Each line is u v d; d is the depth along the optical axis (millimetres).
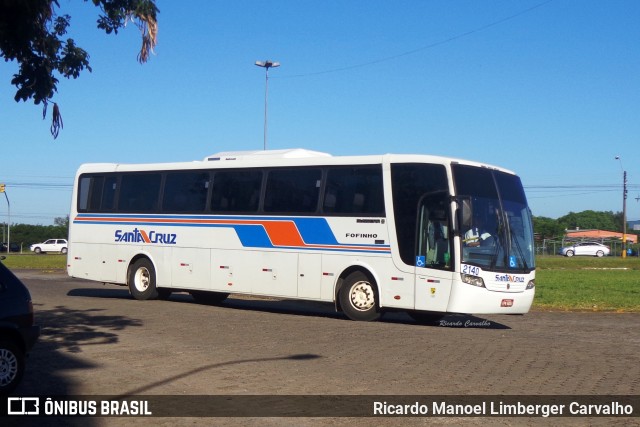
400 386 9891
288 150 19859
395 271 17016
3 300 9289
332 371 10930
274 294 18938
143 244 21719
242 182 19922
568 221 156625
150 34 10742
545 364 11547
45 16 9836
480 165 17219
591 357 12273
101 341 13719
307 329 15703
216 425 8078
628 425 8078
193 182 20922
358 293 17625
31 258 63750
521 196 17828
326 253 18109
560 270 50469
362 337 14531
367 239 17484
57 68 10070
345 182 18062
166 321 16812
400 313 21281
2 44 9727
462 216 16078
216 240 20156
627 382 10203
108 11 10195
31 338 9492
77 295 24203
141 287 21734
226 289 19844
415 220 16859
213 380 10297
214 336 14484
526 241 17391
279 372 10852
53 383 10148
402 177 17203
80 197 23312
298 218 18672
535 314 20688
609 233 111188
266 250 19156
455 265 16141
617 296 26797
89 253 22875
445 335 15047
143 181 21984
